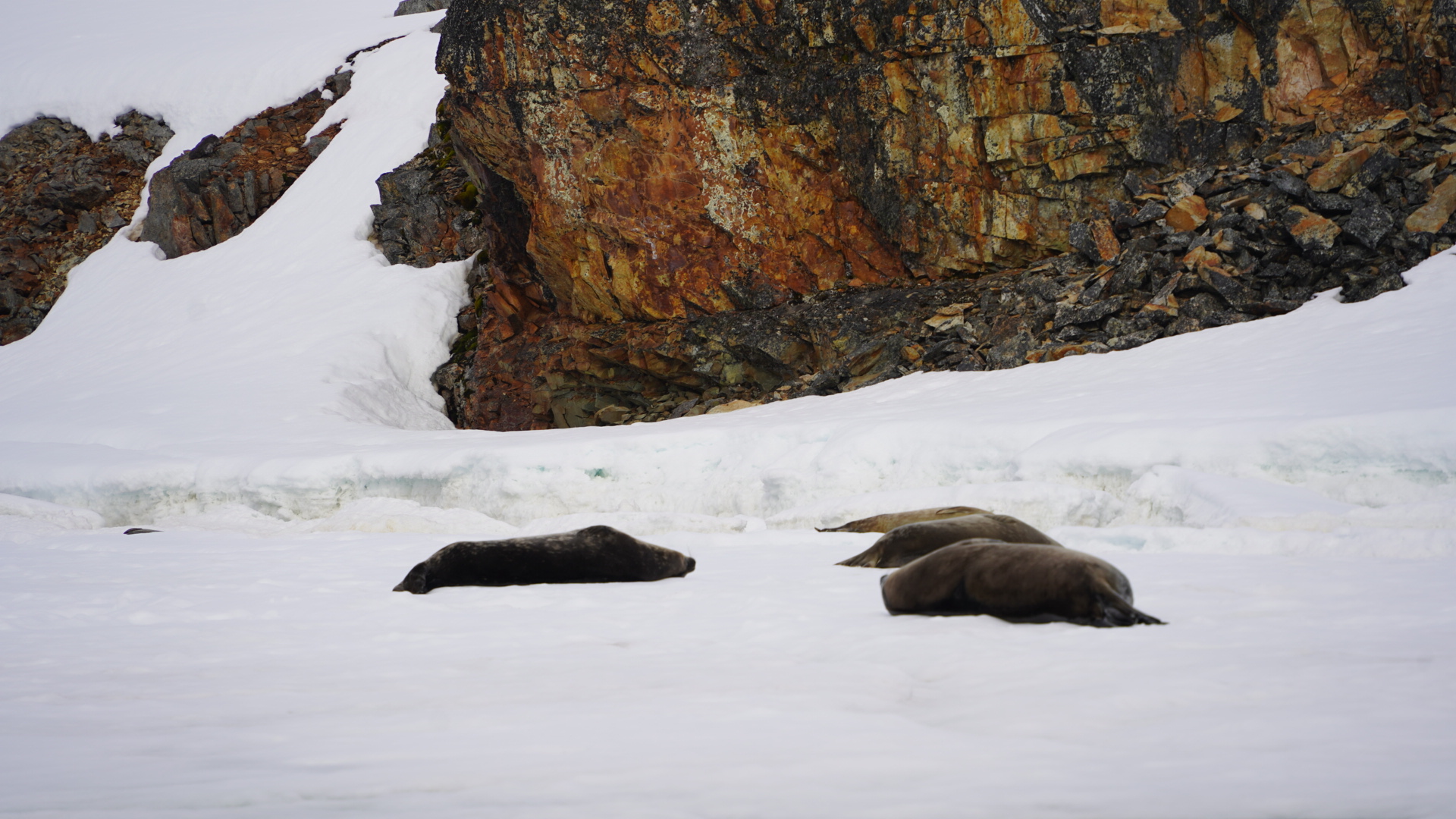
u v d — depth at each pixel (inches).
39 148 2989.7
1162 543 495.5
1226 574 376.5
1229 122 1334.9
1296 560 425.1
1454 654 211.5
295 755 157.4
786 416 1131.9
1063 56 1360.7
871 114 1469.0
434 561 426.0
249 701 209.9
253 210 2618.1
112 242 2687.0
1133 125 1353.3
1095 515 657.6
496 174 1798.7
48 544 791.7
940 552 298.4
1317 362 893.2
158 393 1772.9
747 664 238.2
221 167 2664.9
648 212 1625.2
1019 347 1263.5
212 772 146.8
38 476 1222.3
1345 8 1272.1
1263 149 1306.6
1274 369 906.7
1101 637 243.0
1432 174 1178.6
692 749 155.2
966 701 187.8
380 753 157.1
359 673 245.8
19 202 2797.7
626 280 1672.0
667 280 1642.5
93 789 137.6
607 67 1579.7
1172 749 147.3
